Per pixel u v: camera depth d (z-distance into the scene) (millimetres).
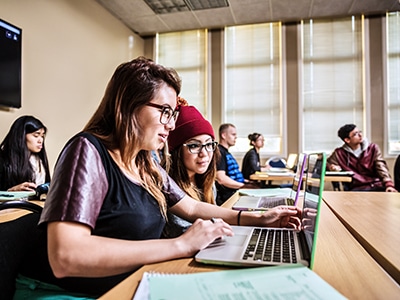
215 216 1051
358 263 669
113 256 590
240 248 705
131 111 821
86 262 571
